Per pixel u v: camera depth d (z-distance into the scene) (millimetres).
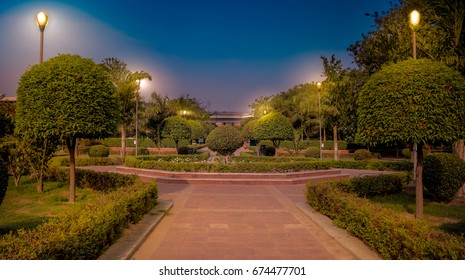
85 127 7785
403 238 4129
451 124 6297
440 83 6367
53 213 7367
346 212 5988
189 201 9312
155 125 28281
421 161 7090
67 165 20094
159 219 6875
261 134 22094
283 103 40312
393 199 9703
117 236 5359
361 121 7148
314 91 29750
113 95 8492
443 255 3549
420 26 9750
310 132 38812
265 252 5043
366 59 17125
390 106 6539
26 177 13469
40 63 8086
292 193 10859
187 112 44250
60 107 7578
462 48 8156
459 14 8000
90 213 4867
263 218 7289
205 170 13812
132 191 6914
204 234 6000
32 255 3230
